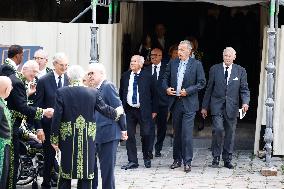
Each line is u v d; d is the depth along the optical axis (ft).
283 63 66.95
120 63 73.05
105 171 50.62
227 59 62.90
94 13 62.69
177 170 62.64
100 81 49.96
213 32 91.66
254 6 90.38
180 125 62.44
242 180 59.00
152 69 68.85
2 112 45.78
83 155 45.88
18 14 82.07
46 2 82.94
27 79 51.90
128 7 81.76
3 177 46.55
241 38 91.25
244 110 62.54
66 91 46.09
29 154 54.44
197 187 56.44
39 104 53.62
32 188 53.98
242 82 63.16
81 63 69.97
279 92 67.36
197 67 61.72
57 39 69.77
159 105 67.67
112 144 50.57
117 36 72.33
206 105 64.13
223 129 63.41
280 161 66.80
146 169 62.95
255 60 91.15
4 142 46.21
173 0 70.85
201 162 66.08
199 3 92.17
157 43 81.61
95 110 47.57
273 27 60.80
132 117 62.64
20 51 51.93
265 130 62.90
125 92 62.23
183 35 93.04
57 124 45.83
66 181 46.42
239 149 72.23
